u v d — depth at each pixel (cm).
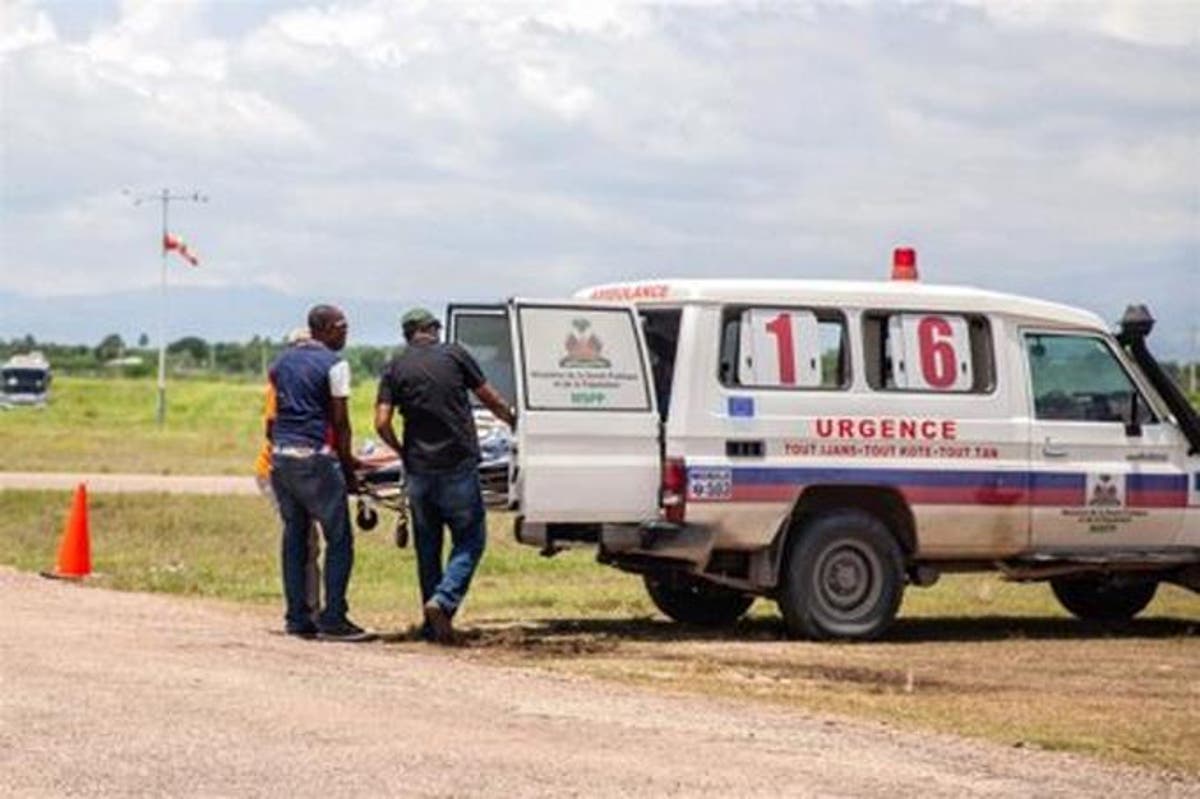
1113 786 1183
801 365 1869
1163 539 2005
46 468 4816
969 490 1922
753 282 1866
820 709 1457
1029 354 1956
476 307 1914
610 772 1155
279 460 1783
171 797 1050
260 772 1118
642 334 1827
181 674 1477
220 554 2838
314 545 1841
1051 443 1955
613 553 1859
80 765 1121
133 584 2353
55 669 1477
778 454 1856
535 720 1333
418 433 1773
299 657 1623
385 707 1361
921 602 2323
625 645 1822
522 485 1778
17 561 2708
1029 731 1386
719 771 1171
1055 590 2180
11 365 11812
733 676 1625
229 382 16550
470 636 1848
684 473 1823
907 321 1911
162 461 5238
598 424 1802
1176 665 1770
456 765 1158
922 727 1385
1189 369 6244
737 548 1858
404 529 1878
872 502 1909
